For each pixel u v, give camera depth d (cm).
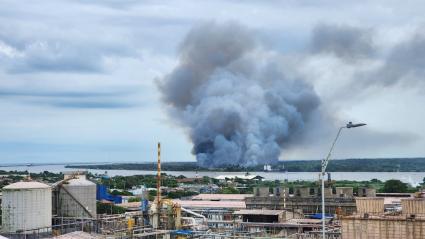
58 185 14125
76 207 14200
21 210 12238
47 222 12569
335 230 11819
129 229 12350
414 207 8644
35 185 12506
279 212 14812
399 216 8325
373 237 8206
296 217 15512
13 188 12269
